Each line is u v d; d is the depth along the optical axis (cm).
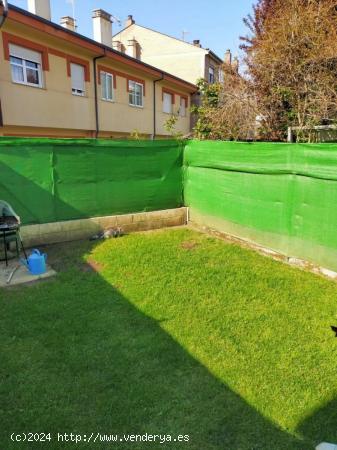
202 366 287
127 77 1506
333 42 743
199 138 948
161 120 1828
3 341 312
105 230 653
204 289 432
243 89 831
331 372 285
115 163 652
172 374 276
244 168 589
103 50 1251
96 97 1323
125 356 296
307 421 235
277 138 835
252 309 385
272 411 242
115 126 1462
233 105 830
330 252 473
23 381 262
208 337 329
